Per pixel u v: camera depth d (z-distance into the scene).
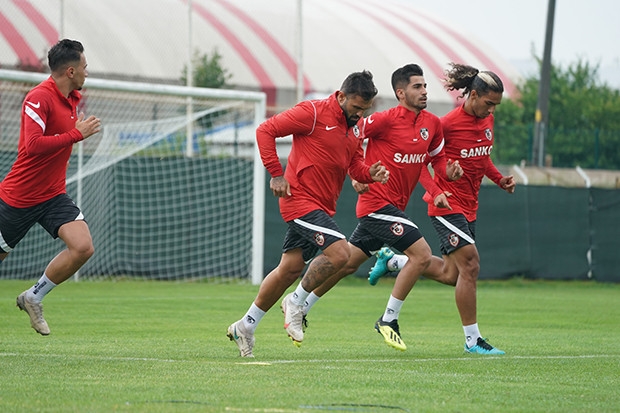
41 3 85.62
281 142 82.44
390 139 28.77
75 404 17.56
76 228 26.58
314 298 29.36
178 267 65.56
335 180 26.47
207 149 68.75
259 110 62.41
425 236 67.00
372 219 28.86
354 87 25.53
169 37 91.81
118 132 64.06
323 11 122.56
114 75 84.88
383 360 26.33
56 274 26.62
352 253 29.81
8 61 78.00
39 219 27.06
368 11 127.06
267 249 66.44
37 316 27.12
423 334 36.38
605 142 89.31
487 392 20.41
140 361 24.55
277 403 18.08
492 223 69.06
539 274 69.94
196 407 17.39
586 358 27.77
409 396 19.42
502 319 44.78
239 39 99.00
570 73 115.56
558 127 113.38
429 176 29.20
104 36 87.50
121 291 56.81
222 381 20.84
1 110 65.44
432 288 67.06
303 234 25.98
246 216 66.62
